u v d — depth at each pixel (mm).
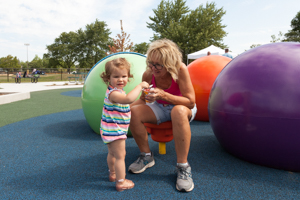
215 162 2375
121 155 1805
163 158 2537
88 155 2629
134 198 1708
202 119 4363
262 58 2115
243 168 2215
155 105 2236
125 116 1823
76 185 1923
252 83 2018
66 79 28938
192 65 4383
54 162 2422
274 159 2074
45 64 90625
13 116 5000
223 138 2410
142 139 2199
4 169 2242
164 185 1909
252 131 2023
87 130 3779
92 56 53250
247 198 1694
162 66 1886
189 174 1871
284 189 1818
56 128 3910
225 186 1875
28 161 2447
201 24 33438
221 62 4184
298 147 1882
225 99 2219
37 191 1826
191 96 2035
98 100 3086
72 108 6195
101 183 1959
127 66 1807
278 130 1892
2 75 31234
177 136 1881
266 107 1910
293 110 1814
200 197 1714
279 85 1888
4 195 1764
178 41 32344
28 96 8508
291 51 2057
